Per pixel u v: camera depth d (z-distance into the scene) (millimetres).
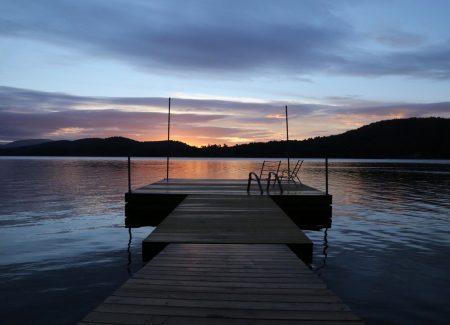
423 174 45938
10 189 25812
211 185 16672
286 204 12867
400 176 41688
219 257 5730
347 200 20062
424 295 6133
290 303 3930
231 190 14641
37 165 75750
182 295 4113
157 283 4504
